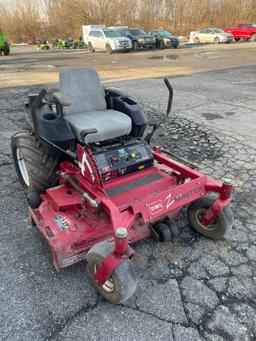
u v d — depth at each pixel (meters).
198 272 2.78
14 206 3.65
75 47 30.50
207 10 41.09
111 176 2.96
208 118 6.68
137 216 2.54
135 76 11.48
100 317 2.36
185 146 5.29
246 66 13.78
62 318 2.35
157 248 3.03
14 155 3.89
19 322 2.31
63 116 3.44
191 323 2.34
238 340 2.23
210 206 2.96
